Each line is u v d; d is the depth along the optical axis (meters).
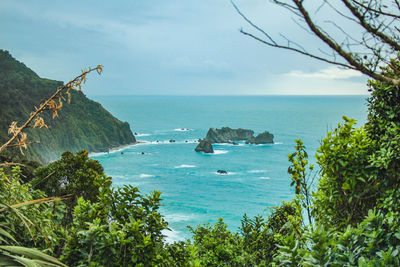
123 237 2.77
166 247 3.31
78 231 2.90
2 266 1.61
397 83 1.33
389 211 3.12
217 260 5.42
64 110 130.88
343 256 2.30
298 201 3.81
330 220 3.65
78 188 10.70
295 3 1.17
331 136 3.76
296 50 1.23
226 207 66.81
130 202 3.21
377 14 1.29
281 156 125.88
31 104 109.38
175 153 135.62
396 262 2.09
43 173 11.73
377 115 3.72
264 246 5.68
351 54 1.26
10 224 2.90
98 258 2.74
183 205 68.12
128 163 116.12
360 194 3.44
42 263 1.74
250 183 86.56
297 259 2.39
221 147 150.12
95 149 133.88
